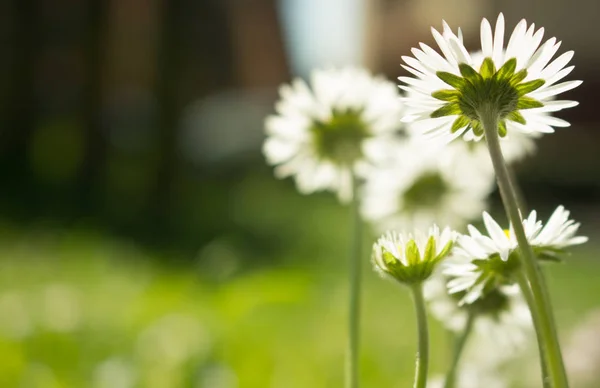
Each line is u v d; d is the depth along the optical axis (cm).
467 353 35
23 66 197
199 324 58
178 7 148
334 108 36
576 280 90
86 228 118
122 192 147
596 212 174
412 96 25
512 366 39
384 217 39
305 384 51
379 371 54
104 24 170
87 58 169
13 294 72
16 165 183
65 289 74
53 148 192
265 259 100
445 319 31
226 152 236
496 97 24
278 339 58
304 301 69
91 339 56
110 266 90
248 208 141
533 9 220
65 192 151
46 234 110
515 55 24
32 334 56
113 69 179
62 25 204
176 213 133
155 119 146
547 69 24
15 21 199
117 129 198
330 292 78
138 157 164
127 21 238
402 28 234
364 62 241
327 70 36
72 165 180
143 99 239
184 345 52
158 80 147
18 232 111
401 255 26
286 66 319
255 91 301
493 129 24
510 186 24
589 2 216
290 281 71
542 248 25
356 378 31
